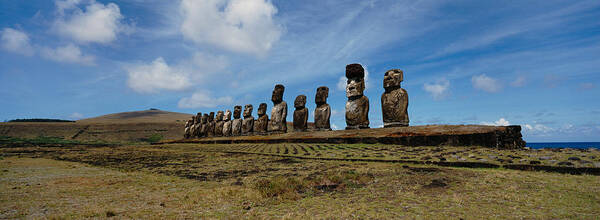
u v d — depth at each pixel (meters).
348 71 30.19
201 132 55.34
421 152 15.52
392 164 12.99
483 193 7.45
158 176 12.15
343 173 10.61
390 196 7.59
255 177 11.25
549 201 6.58
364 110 28.86
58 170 14.45
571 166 9.30
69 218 6.39
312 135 27.27
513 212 6.01
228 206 7.23
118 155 23.77
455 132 17.83
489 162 11.19
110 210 6.78
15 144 41.59
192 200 7.78
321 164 14.26
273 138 29.84
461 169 10.83
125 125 100.56
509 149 15.22
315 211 6.60
